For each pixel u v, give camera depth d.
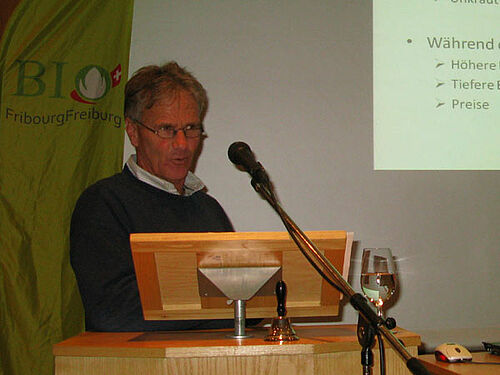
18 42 2.67
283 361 1.38
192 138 2.57
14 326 2.56
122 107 2.71
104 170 2.69
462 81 2.91
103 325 1.78
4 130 2.62
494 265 2.87
